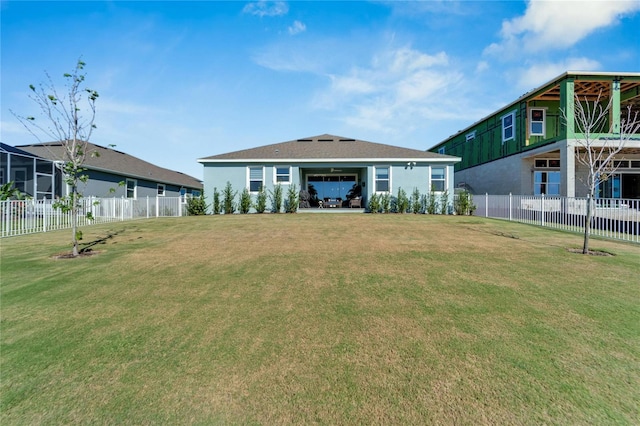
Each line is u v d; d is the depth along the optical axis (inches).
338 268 242.7
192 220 552.7
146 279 219.5
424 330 144.3
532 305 170.9
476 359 121.2
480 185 927.0
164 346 133.0
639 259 264.4
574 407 96.2
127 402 100.3
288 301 179.6
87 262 263.0
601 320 152.6
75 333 144.4
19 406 98.9
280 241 348.5
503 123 818.8
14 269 242.7
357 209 764.0
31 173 641.6
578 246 319.3
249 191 730.8
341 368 116.6
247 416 94.0
